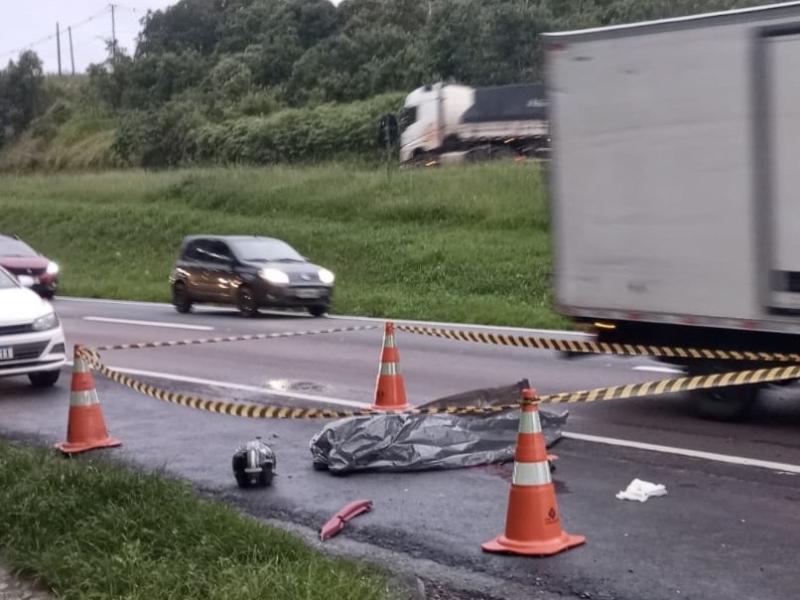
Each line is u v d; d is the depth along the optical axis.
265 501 7.58
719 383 8.40
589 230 10.51
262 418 10.48
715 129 9.49
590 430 9.60
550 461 8.43
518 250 25.97
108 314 22.56
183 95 65.50
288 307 21.02
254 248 22.06
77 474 6.98
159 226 35.38
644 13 44.28
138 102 69.69
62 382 13.14
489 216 29.73
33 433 10.12
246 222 33.41
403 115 42.16
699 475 7.95
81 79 77.75
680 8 42.62
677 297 9.88
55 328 12.58
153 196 40.00
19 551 5.77
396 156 43.69
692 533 6.58
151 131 59.19
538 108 38.72
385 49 61.81
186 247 22.83
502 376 12.81
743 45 9.25
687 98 9.66
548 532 6.31
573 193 10.60
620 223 10.25
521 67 49.94
